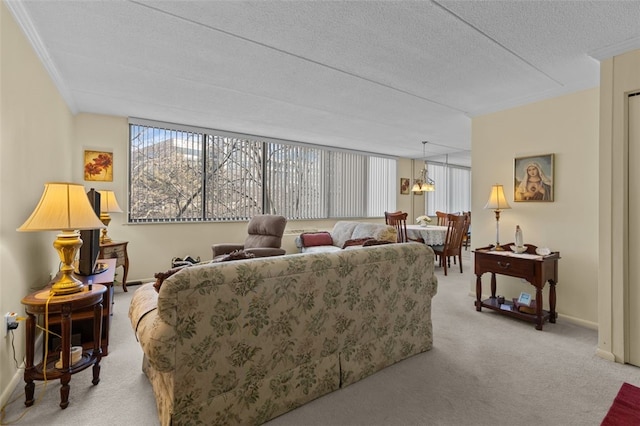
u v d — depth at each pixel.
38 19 2.01
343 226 5.29
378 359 2.12
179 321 1.40
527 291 3.40
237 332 1.55
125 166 4.21
